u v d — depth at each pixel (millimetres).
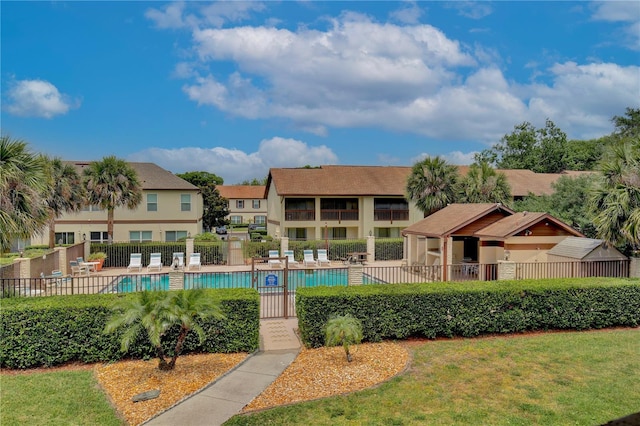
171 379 7930
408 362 8836
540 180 39281
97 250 25875
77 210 25906
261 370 8484
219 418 6465
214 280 20438
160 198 33969
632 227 13930
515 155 59594
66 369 8617
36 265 18031
